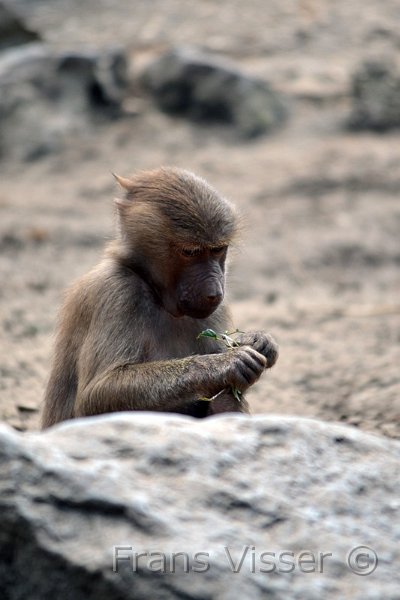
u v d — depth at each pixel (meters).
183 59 33.25
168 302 9.68
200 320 10.00
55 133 31.03
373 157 29.83
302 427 6.70
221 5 41.41
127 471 6.08
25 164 30.25
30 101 31.25
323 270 23.41
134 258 9.68
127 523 5.82
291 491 6.26
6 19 34.72
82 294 9.66
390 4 41.72
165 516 5.87
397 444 6.90
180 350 9.90
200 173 28.91
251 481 6.23
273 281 22.64
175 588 5.60
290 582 5.72
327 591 5.72
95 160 30.23
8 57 32.31
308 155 30.23
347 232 25.12
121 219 9.88
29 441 6.10
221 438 6.45
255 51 37.03
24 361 15.37
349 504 6.28
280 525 6.05
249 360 8.70
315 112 33.00
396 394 13.60
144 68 33.72
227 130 32.03
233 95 32.59
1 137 30.62
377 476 6.52
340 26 39.22
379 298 21.28
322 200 27.19
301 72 35.34
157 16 40.28
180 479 6.14
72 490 5.89
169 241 9.50
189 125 32.28
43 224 25.33
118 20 39.97
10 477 5.91
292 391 14.45
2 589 5.91
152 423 6.48
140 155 30.36
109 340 9.26
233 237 9.76
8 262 22.95
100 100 32.34
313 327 18.34
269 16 40.28
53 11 41.22
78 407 9.30
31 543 5.81
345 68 35.84
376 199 27.23
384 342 17.06
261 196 27.28
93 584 5.66
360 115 32.38
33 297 20.31
